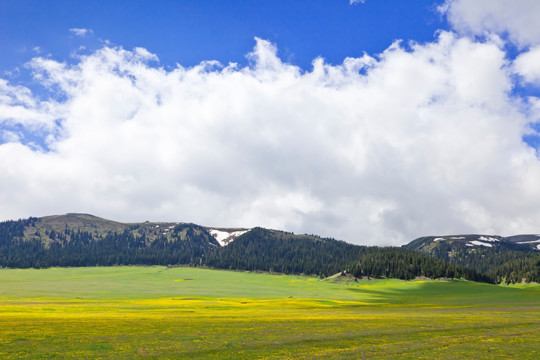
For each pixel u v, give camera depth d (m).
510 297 145.75
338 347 35.91
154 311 81.94
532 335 44.03
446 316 71.62
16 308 80.06
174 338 39.69
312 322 57.81
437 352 33.28
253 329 48.22
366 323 56.47
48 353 31.31
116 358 29.92
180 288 186.00
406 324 55.19
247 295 161.12
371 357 31.09
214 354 31.95
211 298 140.38
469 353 32.88
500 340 40.00
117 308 88.38
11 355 30.42
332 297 160.50
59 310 78.50
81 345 35.12
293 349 34.50
